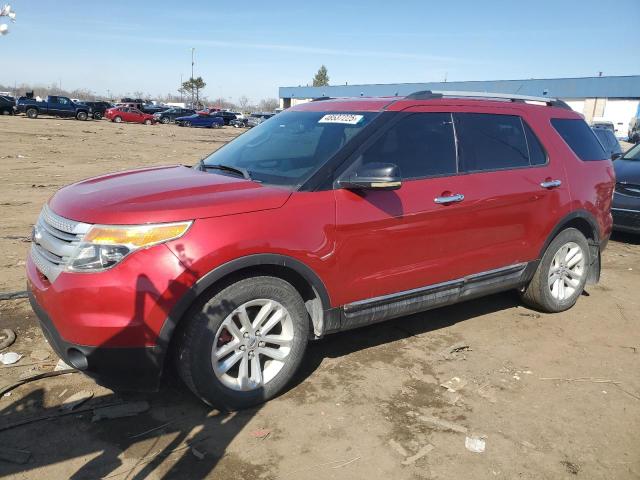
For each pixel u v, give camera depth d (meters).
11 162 14.91
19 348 3.95
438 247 4.02
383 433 3.18
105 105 50.03
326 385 3.68
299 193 3.41
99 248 2.91
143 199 3.14
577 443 3.18
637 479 2.90
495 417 3.40
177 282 2.93
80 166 14.95
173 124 51.12
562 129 5.05
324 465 2.89
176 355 3.17
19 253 6.22
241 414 3.31
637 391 3.80
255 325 3.29
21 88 128.12
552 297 5.04
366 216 3.59
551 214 4.76
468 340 4.50
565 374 4.00
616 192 8.18
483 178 4.26
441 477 2.84
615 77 51.38
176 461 2.86
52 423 3.12
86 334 2.89
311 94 74.69
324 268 3.45
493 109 4.56
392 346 4.31
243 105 142.88
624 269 6.88
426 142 4.05
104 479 2.71
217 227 3.05
